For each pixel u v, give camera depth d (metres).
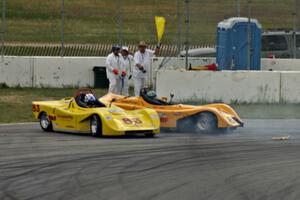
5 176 22.84
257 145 30.31
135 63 46.62
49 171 23.72
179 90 47.59
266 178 22.42
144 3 94.44
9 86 55.22
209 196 19.80
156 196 19.80
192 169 24.17
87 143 30.88
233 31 54.56
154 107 35.34
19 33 78.44
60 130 36.19
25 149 29.00
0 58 55.19
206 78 47.41
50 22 83.75
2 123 39.44
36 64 55.59
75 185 21.33
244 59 54.91
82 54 69.62
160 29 50.25
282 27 82.88
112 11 90.19
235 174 23.17
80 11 88.56
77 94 34.91
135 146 29.88
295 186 21.17
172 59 56.84
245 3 87.12
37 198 19.59
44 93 52.47
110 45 72.25
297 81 47.41
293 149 29.02
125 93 46.97
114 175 22.98
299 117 42.22
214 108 35.06
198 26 79.06
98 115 33.00
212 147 29.64
